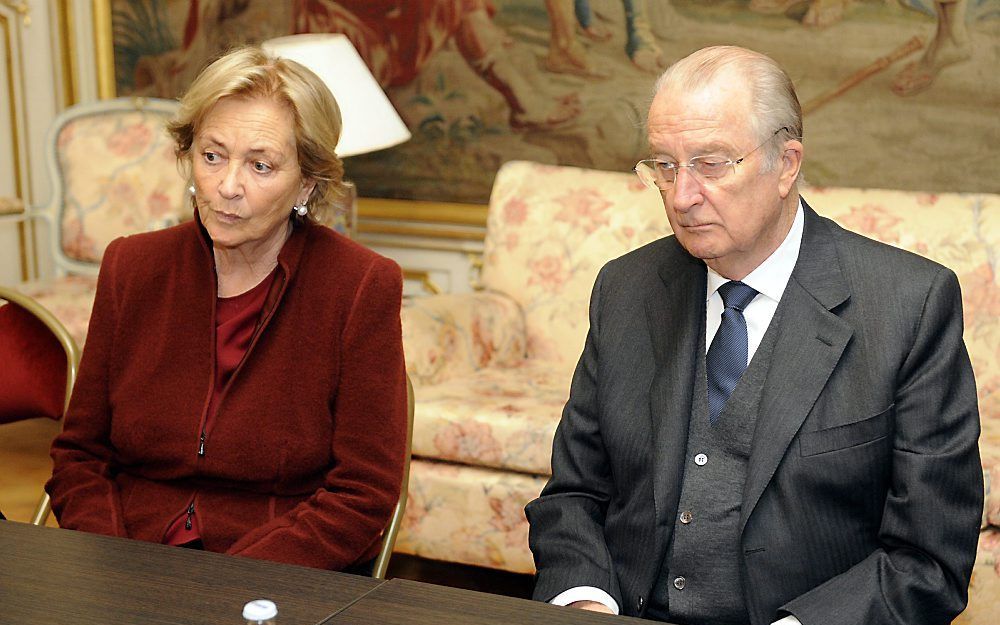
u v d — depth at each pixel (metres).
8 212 5.01
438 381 3.50
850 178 4.36
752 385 1.78
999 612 2.78
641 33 4.49
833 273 1.78
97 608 1.34
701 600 1.78
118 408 2.04
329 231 2.10
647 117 1.80
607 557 1.85
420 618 1.32
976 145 4.18
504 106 4.76
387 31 4.89
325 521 1.92
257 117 1.91
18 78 5.50
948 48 4.15
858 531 1.73
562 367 3.77
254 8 5.13
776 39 4.33
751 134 1.65
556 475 1.97
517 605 1.37
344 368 2.00
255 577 1.44
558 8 4.59
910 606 1.63
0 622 1.30
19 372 2.34
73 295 4.24
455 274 4.98
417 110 4.91
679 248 1.95
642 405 1.86
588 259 3.81
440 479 3.22
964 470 1.68
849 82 4.28
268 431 1.99
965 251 3.36
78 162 4.82
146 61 5.41
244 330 2.04
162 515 2.00
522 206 3.94
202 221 2.05
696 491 1.79
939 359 1.71
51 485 2.06
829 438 1.70
